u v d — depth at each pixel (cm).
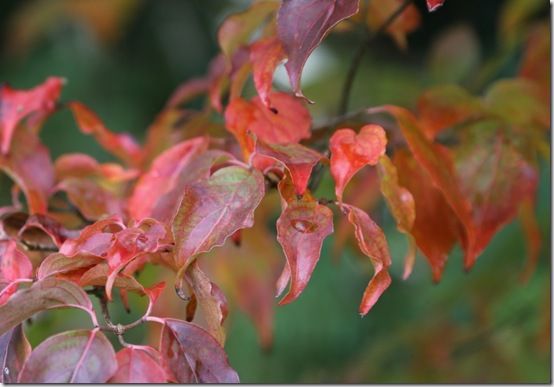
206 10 292
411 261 103
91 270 96
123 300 102
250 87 178
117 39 271
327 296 231
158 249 98
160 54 284
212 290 96
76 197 113
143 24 285
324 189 134
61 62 269
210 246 96
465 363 168
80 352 93
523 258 172
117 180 121
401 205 102
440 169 107
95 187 114
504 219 114
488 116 117
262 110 106
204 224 97
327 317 229
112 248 96
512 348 167
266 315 135
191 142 110
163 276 131
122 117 266
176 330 95
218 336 97
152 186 108
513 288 169
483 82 156
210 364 95
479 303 170
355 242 135
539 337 156
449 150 116
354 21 121
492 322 169
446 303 172
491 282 170
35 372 92
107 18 259
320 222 96
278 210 145
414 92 197
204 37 291
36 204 113
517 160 115
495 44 247
